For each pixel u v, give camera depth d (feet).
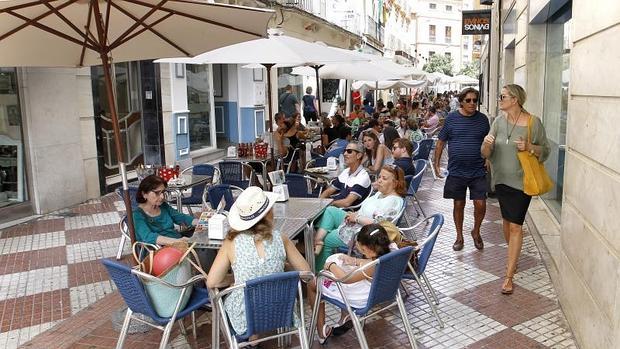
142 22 11.44
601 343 10.08
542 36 26.18
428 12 200.54
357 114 47.26
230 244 10.32
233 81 47.32
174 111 36.73
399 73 31.55
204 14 11.39
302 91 65.77
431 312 13.89
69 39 11.50
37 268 17.92
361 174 17.93
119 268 9.86
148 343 12.53
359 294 11.06
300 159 32.19
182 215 15.01
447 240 20.20
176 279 10.50
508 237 16.05
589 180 11.14
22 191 24.64
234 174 23.21
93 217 24.66
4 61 12.35
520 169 14.49
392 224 13.06
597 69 10.73
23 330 13.47
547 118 25.94
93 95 28.35
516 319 13.42
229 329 9.96
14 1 9.38
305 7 55.06
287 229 13.01
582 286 11.54
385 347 12.16
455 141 18.34
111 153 32.19
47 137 25.22
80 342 12.71
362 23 84.33
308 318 13.55
